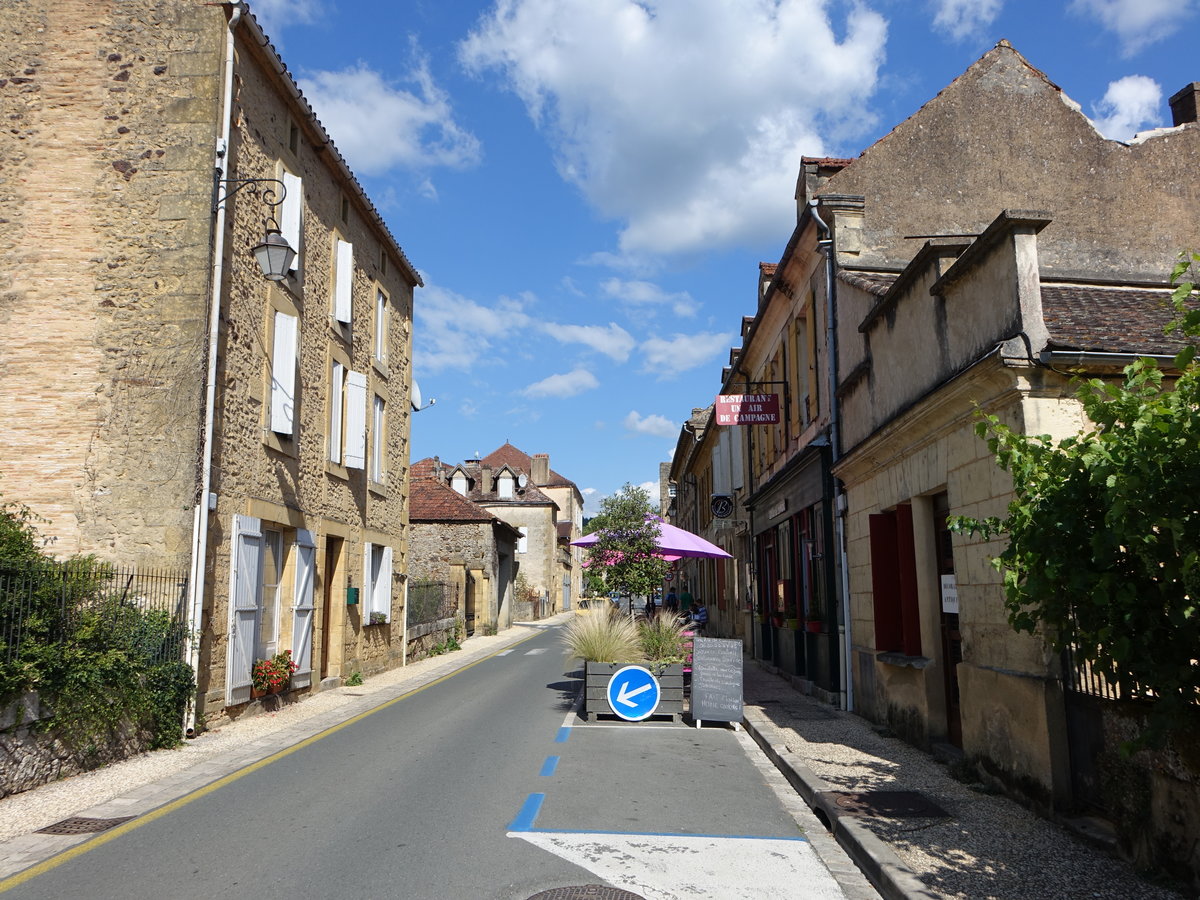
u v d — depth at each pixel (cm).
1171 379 619
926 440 824
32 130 1059
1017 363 620
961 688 742
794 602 1509
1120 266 1228
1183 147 1269
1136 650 411
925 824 585
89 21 1080
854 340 1101
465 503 3170
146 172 1050
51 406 1011
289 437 1252
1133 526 373
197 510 991
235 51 1100
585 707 1195
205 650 1003
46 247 1038
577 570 7394
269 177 1199
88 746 785
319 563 1371
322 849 546
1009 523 455
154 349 1019
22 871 505
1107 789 516
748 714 1123
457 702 1280
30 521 988
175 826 602
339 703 1269
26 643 721
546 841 568
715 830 607
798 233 1312
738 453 2150
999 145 1268
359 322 1580
